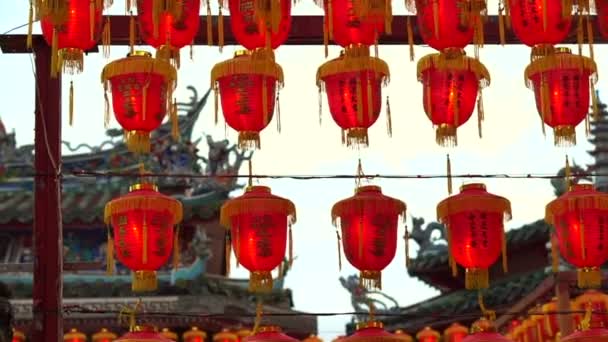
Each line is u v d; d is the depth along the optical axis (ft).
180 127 106.01
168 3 42.19
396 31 46.39
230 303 96.68
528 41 44.09
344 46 43.65
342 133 44.19
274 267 44.80
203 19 46.29
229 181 101.60
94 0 42.37
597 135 110.93
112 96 43.32
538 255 109.19
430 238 115.03
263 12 41.96
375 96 43.47
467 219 45.14
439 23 42.73
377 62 43.21
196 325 94.84
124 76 42.93
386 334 45.42
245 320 97.86
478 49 43.01
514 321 82.23
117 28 46.19
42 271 44.65
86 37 42.32
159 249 44.29
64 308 45.65
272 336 46.14
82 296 95.55
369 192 44.96
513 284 103.65
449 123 44.06
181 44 43.45
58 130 45.78
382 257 44.62
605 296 69.46
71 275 96.58
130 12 43.21
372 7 42.04
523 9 43.32
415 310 108.58
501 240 45.42
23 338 84.28
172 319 94.58
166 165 105.29
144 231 44.06
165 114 43.50
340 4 42.91
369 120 43.65
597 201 44.57
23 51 46.29
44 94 45.96
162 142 106.01
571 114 44.01
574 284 70.85
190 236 101.76
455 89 43.57
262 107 43.27
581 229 44.65
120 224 44.27
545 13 43.04
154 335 45.50
